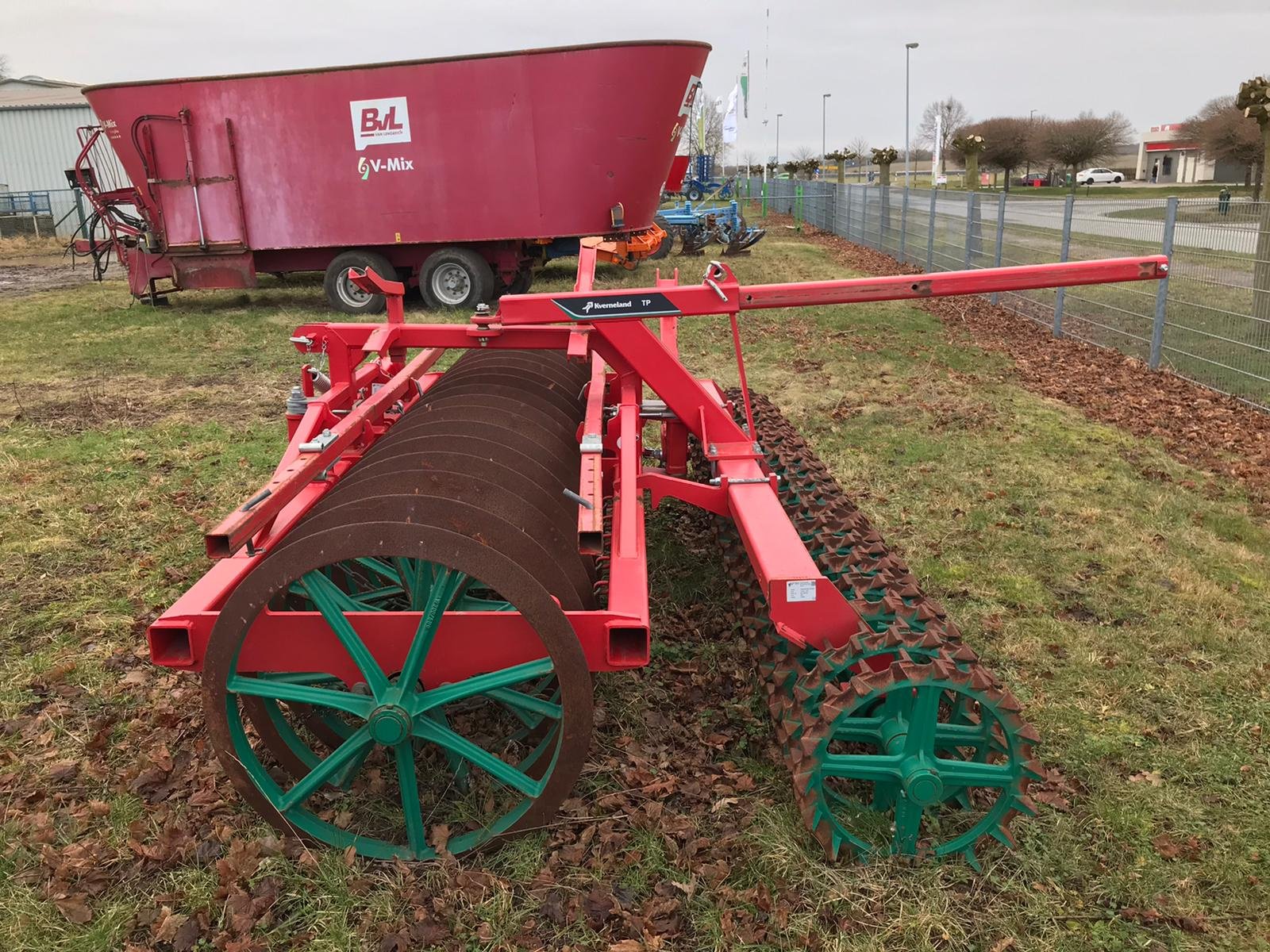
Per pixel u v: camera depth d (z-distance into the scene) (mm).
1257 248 8586
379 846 2996
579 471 4121
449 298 13883
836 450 7344
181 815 3215
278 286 17516
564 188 13023
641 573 3115
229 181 13469
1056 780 3387
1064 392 9266
